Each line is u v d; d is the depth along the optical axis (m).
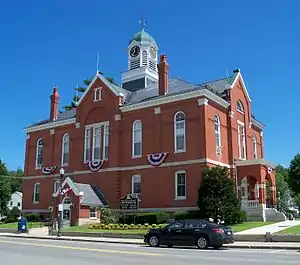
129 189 42.88
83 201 40.50
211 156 38.78
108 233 31.14
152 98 43.31
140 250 20.36
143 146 42.75
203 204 34.19
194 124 39.28
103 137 46.53
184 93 40.38
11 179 107.38
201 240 22.11
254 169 40.19
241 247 22.80
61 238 30.86
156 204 40.38
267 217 38.25
